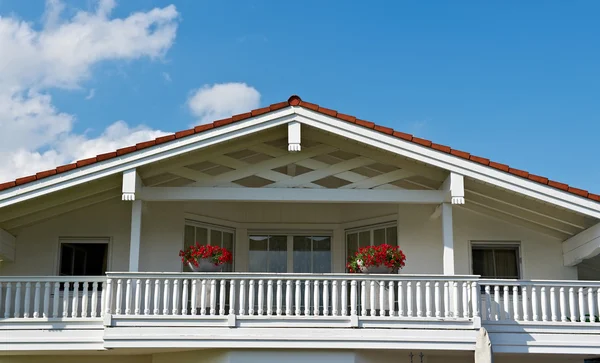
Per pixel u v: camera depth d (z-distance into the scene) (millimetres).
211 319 11344
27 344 11484
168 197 12156
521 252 14008
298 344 11266
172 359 12375
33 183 11289
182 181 13211
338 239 15031
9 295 11648
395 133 11602
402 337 11312
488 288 11727
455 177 11688
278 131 12250
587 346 11633
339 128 11648
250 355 11367
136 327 11266
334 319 11391
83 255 13781
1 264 13492
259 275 11570
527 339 11617
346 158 13578
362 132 11641
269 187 12312
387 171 13602
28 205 12195
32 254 13586
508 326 11656
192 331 11281
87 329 11570
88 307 13188
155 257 13633
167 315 11320
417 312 11500
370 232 14656
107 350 11578
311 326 11359
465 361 12680
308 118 11633
